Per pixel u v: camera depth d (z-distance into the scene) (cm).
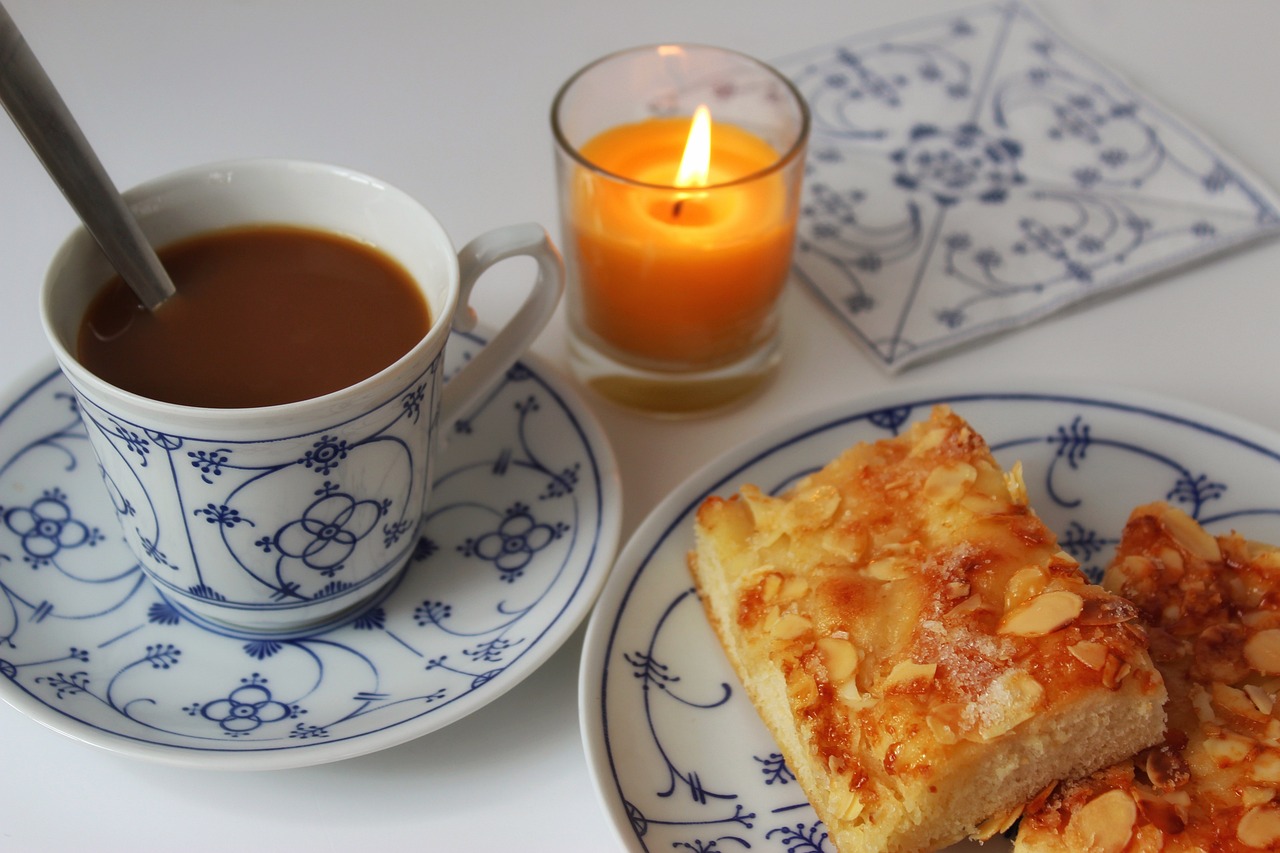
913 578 31
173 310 32
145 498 31
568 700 33
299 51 50
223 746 31
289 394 31
